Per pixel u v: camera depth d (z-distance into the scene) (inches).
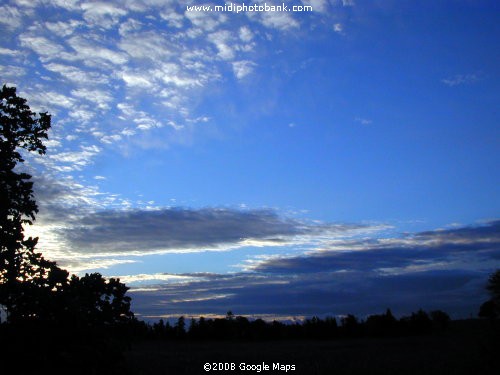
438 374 1228.5
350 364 1571.1
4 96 591.5
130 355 1926.7
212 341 3179.1
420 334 3233.3
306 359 1740.9
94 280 595.2
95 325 574.6
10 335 534.0
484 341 1085.1
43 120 613.3
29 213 606.2
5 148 589.6
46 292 551.5
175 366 1525.6
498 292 1072.2
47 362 537.6
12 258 571.2
